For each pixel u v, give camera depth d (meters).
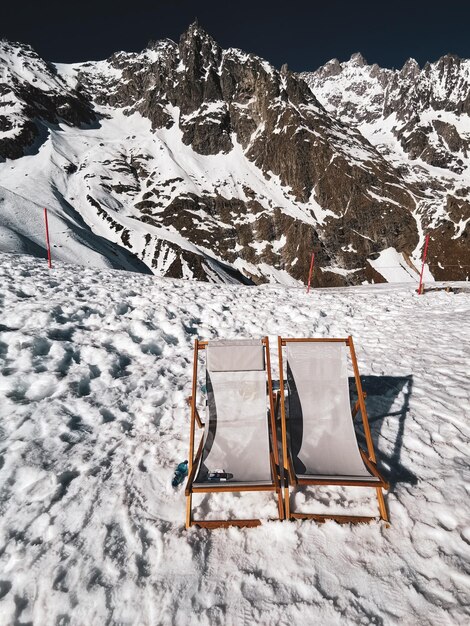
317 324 9.70
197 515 3.39
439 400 5.27
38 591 2.73
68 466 4.05
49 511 3.44
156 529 3.25
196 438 4.57
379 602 2.57
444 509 3.30
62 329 7.89
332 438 3.73
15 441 4.38
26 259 16.25
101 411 5.17
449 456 4.05
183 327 8.95
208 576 2.82
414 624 2.42
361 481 3.11
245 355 4.06
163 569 2.88
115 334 7.89
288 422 3.89
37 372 6.09
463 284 22.64
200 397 5.58
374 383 6.01
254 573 2.83
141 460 4.17
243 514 3.39
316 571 2.81
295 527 3.18
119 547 3.08
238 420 3.87
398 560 2.86
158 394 5.65
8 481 3.79
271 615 2.53
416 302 12.82
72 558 2.97
